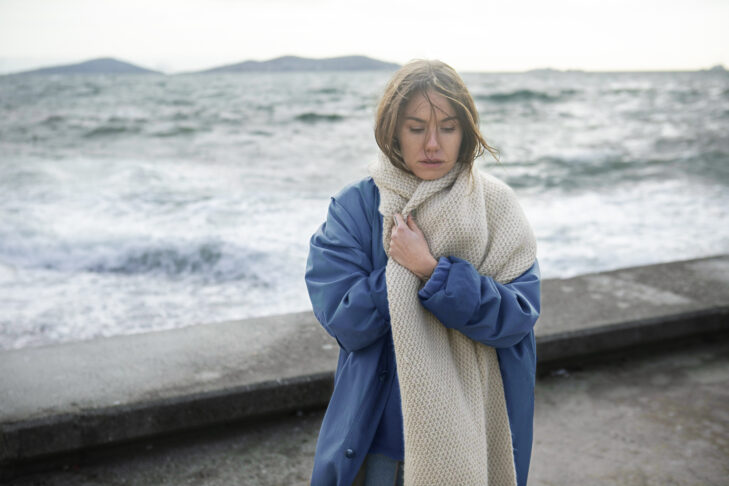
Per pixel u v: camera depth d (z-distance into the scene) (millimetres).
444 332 1341
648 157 16500
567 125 26906
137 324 4453
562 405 2844
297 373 2656
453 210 1294
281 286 5359
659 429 2646
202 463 2361
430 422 1237
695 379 3074
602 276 4012
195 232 6957
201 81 87625
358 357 1394
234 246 6375
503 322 1277
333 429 1402
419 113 1229
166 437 2480
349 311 1294
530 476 2332
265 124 26609
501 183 1438
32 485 2207
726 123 27297
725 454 2467
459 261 1275
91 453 2373
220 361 2764
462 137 1286
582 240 6941
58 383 2525
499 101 38281
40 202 8820
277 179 12156
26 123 26750
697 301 3549
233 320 3262
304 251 6312
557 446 2529
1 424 2209
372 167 1425
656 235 7125
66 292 5184
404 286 1267
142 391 2471
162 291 5266
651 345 3359
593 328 3170
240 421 2588
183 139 21281
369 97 43969
